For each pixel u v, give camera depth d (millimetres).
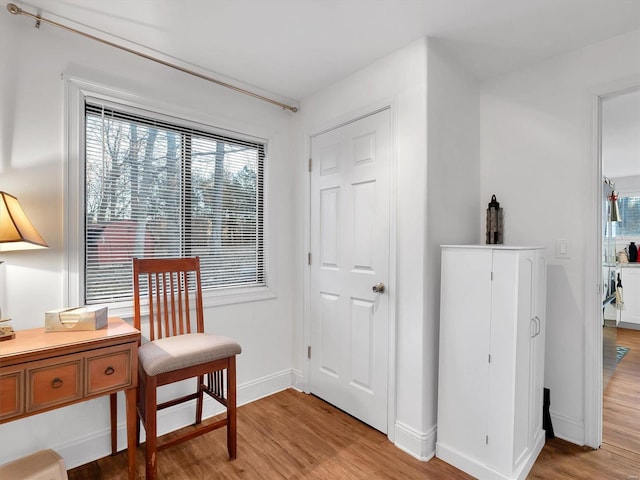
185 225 2223
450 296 1804
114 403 1809
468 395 1721
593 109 1906
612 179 5117
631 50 1786
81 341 1382
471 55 2023
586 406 1922
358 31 1787
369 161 2146
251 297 2477
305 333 2623
